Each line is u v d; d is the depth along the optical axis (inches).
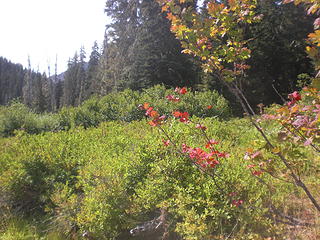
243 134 262.8
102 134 263.1
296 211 142.9
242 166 159.2
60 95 2758.4
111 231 150.9
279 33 924.6
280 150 105.3
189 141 187.0
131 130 270.1
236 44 115.9
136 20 1333.7
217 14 110.3
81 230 153.6
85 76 2391.7
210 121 280.2
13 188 190.4
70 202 165.2
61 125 441.4
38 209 191.0
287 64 954.7
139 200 154.0
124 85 1021.2
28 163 202.7
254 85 843.4
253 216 133.3
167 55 989.2
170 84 965.8
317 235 121.9
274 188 150.9
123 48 1318.9
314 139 91.5
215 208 141.9
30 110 508.7
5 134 418.3
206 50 113.2
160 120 148.4
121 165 173.0
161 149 173.9
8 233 162.2
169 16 119.6
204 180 152.9
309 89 90.8
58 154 208.1
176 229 134.7
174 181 157.2
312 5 85.7
